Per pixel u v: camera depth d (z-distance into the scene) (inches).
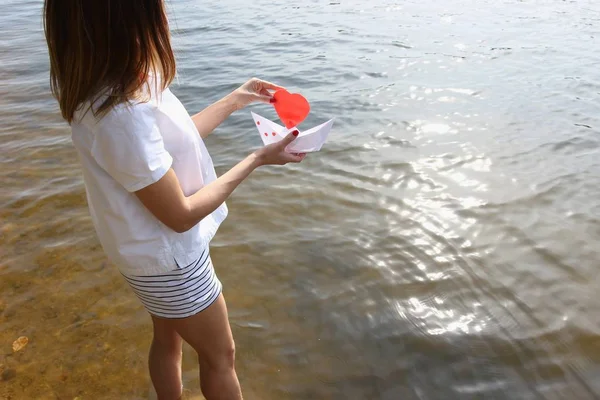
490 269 123.3
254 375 98.5
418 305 113.9
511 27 342.3
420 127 197.8
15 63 321.4
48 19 52.4
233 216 146.8
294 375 98.6
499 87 236.7
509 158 173.0
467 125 198.4
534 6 405.4
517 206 146.9
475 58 279.1
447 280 120.4
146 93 56.8
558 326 106.9
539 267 123.4
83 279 122.9
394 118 206.5
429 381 96.4
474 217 142.6
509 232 136.0
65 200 157.8
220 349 73.4
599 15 370.3
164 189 56.3
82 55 51.8
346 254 130.1
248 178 167.3
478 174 164.1
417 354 102.0
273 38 338.0
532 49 292.5
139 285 64.9
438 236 135.3
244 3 461.7
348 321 110.5
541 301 113.4
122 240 60.9
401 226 140.1
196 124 78.5
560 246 130.1
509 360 99.8
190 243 64.2
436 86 239.8
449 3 425.4
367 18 382.6
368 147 183.8
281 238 136.9
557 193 152.5
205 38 345.4
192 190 65.1
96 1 50.3
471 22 358.9
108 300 116.5
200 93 244.5
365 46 308.7
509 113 208.4
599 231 135.3
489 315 110.4
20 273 124.5
